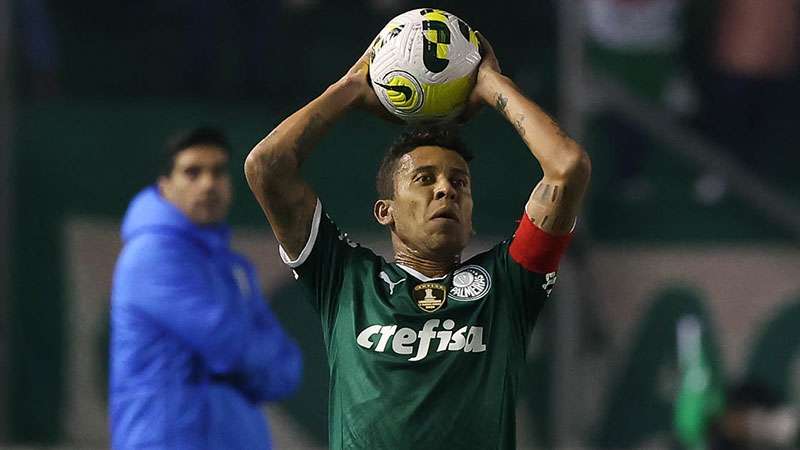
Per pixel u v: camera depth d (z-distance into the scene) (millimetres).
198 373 19359
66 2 34594
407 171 13852
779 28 37188
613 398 34906
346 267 13898
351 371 13250
